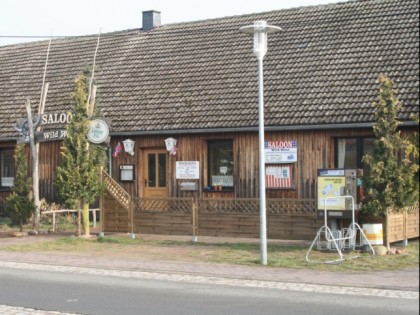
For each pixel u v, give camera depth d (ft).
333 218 57.41
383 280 44.55
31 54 104.01
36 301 37.96
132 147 80.84
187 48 90.12
